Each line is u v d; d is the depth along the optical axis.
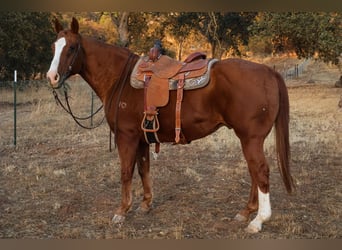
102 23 25.20
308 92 15.48
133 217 4.22
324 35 12.96
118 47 4.17
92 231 3.88
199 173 5.82
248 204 4.07
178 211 4.37
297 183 5.23
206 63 3.77
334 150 6.98
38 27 16.94
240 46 25.84
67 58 3.84
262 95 3.58
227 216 4.20
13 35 15.77
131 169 4.07
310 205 4.48
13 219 4.15
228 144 7.52
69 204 4.57
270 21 14.52
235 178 5.54
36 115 10.73
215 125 3.80
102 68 4.07
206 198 4.77
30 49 17.14
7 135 8.41
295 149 7.10
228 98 3.62
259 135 3.63
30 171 5.93
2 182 5.40
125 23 21.25
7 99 13.88
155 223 4.07
